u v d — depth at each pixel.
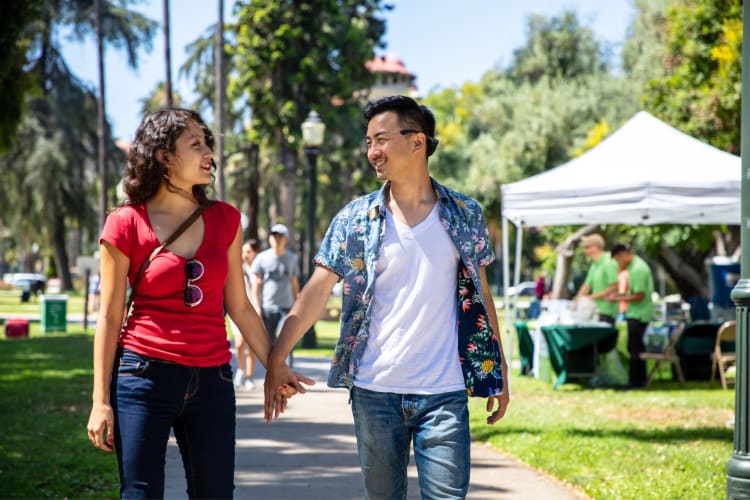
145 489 3.55
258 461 7.68
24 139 49.44
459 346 3.88
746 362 4.90
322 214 53.25
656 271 44.84
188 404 3.66
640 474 7.02
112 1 49.62
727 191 12.34
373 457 3.86
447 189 3.96
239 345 12.45
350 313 3.90
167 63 30.20
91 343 21.70
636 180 12.37
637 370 13.81
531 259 54.72
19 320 23.97
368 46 39.50
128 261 3.68
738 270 23.58
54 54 49.50
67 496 6.34
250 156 43.88
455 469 3.78
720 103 20.02
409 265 3.85
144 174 3.74
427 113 4.01
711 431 9.24
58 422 9.62
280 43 36.09
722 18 20.14
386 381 3.82
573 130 36.72
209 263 3.71
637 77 33.00
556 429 9.34
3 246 87.19
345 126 41.94
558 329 13.59
